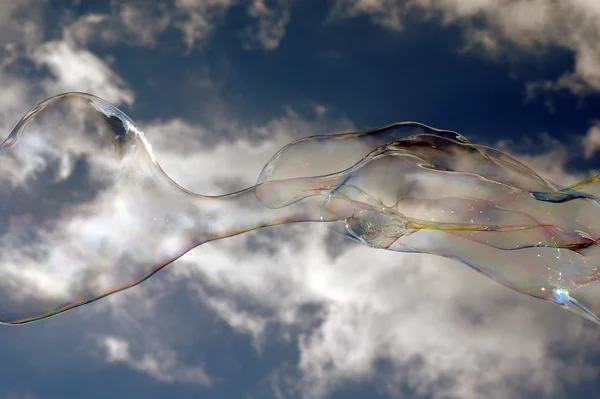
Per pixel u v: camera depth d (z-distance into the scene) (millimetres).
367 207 1793
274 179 2068
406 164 1851
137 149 1811
